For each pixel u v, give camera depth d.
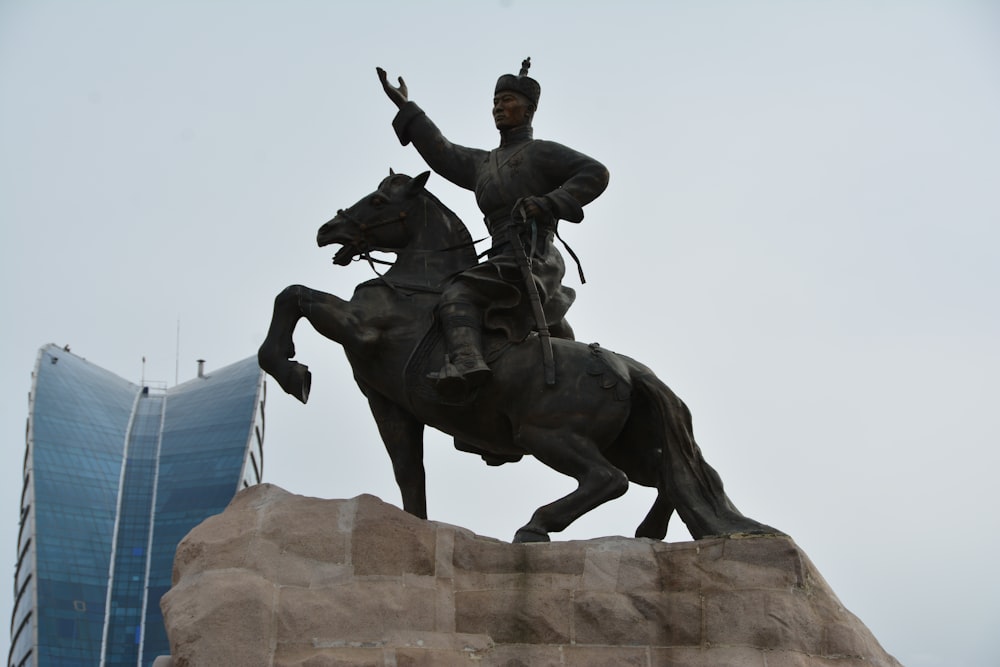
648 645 11.08
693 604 11.25
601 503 12.34
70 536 84.25
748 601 11.20
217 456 89.56
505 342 12.86
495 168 13.78
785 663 10.88
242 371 96.62
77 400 91.81
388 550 11.16
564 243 13.56
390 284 13.26
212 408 93.19
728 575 11.37
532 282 12.93
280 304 12.88
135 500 87.88
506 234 13.39
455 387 12.38
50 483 86.44
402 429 13.41
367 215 13.72
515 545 11.48
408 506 13.30
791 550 11.47
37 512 84.81
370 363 13.09
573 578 11.34
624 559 11.45
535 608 11.12
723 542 11.55
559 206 13.15
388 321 13.05
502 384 12.70
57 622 80.62
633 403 13.14
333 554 11.05
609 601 11.20
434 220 13.82
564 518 12.22
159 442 91.69
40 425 88.94
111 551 84.56
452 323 12.69
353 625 10.70
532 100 14.14
